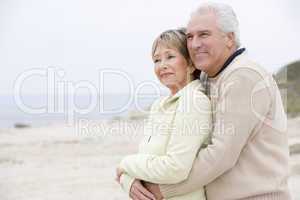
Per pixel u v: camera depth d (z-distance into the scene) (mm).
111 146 10102
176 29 2359
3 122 16250
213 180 2227
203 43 2223
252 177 2166
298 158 7977
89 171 8484
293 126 11344
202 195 2271
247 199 2176
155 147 2234
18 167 9273
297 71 16828
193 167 2135
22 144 11484
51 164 9211
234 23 2248
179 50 2297
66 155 9836
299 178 6449
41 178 8219
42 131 13078
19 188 7641
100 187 7371
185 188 2154
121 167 2324
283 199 2229
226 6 2252
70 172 8477
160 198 2221
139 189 2240
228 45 2252
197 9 2270
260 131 2178
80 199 6793
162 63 2316
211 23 2211
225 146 2082
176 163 2092
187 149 2104
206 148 2139
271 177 2184
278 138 2229
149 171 2156
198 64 2254
